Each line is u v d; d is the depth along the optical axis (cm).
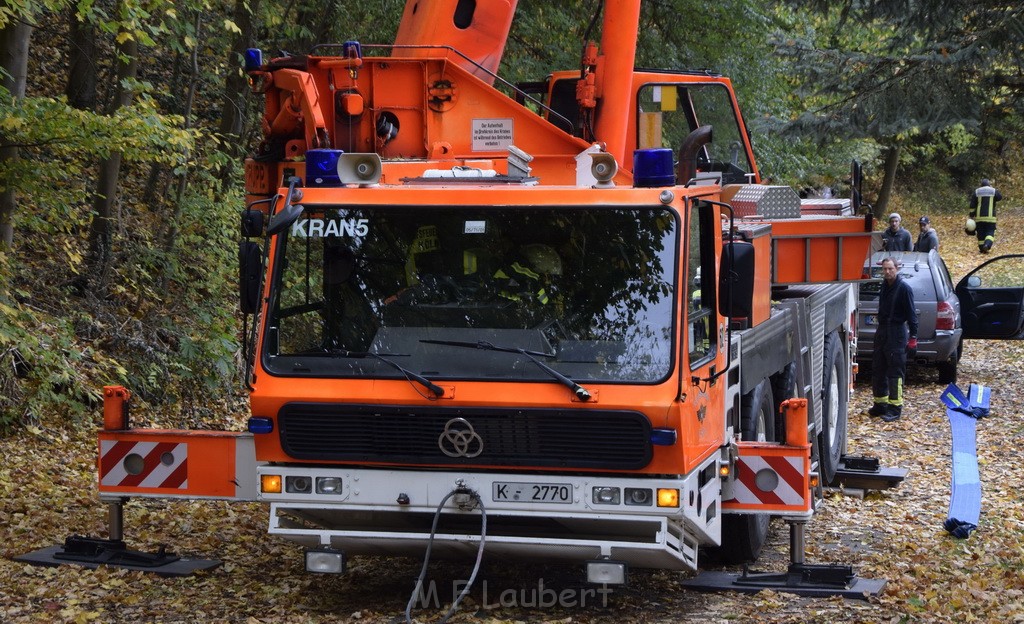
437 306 1484
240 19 3550
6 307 2341
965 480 2312
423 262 1495
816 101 5450
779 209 2291
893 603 1628
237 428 2884
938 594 1673
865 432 3212
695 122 2467
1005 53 4247
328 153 1524
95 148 2281
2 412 2480
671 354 1425
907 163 10500
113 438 1741
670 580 1762
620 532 1473
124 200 3484
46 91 3716
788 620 1541
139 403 2827
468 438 1446
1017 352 4731
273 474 1508
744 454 1686
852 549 2003
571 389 1416
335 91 2030
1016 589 1733
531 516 1454
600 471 1442
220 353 2995
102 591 1606
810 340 2292
